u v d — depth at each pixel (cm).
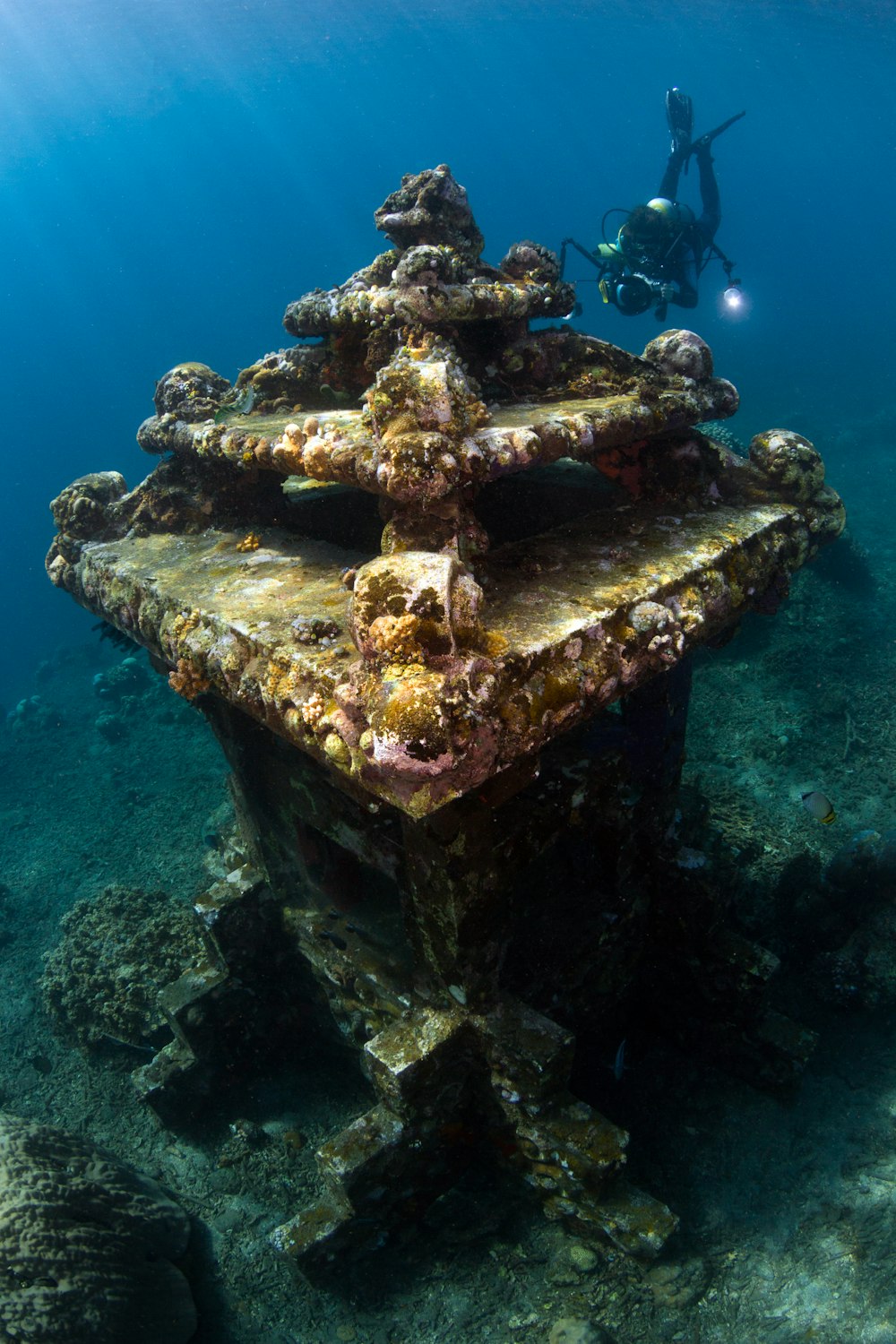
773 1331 385
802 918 596
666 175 1292
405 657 210
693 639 303
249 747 440
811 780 795
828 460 1989
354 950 443
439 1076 380
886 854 565
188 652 313
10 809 1114
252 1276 446
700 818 541
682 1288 400
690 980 475
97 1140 549
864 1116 471
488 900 340
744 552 331
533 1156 401
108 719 1258
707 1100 487
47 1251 392
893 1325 378
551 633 251
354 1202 388
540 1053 351
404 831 322
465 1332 403
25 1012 720
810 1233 419
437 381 250
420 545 252
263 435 328
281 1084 543
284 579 341
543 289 384
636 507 375
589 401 362
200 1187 496
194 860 896
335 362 416
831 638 1028
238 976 496
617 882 438
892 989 522
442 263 344
